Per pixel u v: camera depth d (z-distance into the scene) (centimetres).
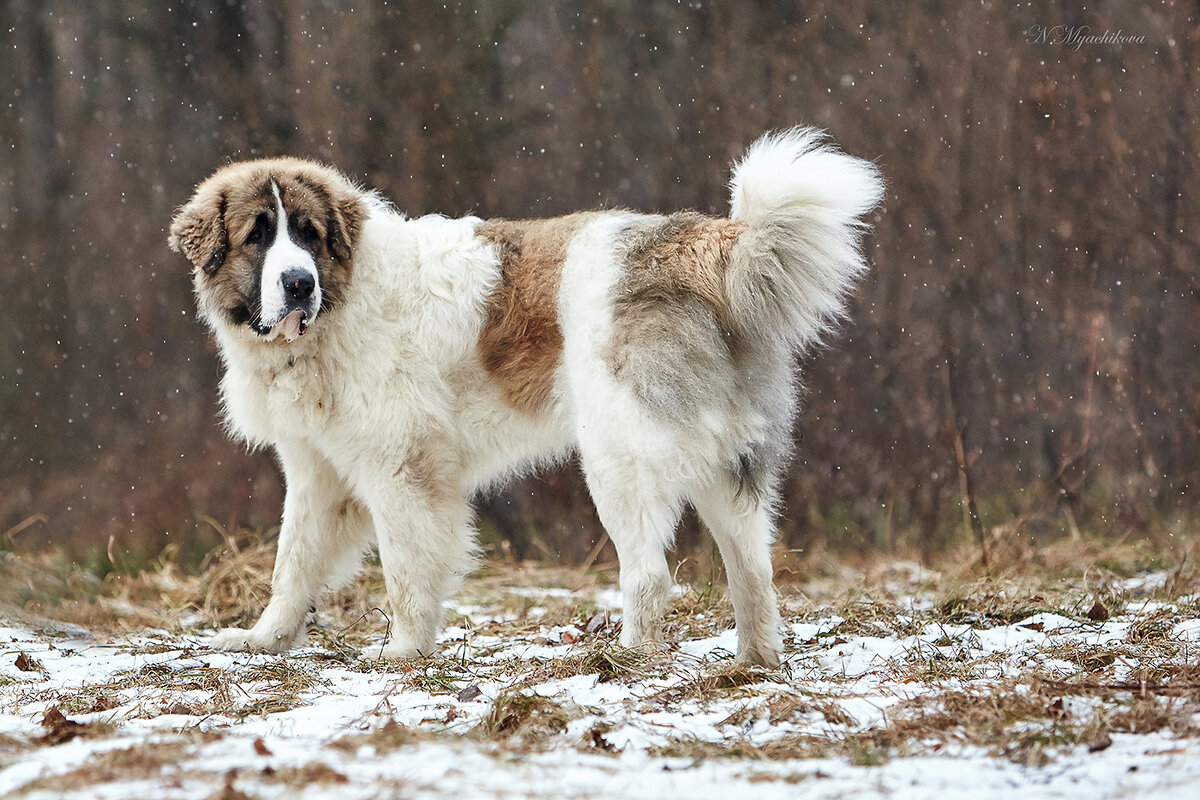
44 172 1705
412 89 1644
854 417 1407
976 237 1484
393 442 761
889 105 1562
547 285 737
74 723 534
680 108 1620
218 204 762
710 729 507
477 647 793
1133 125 1533
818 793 397
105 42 1716
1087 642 691
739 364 697
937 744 472
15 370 1614
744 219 690
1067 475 1356
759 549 705
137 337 1605
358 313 759
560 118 1634
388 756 458
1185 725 474
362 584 1066
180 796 398
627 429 685
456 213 1574
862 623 812
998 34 1576
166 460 1466
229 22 1688
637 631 681
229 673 684
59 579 1048
